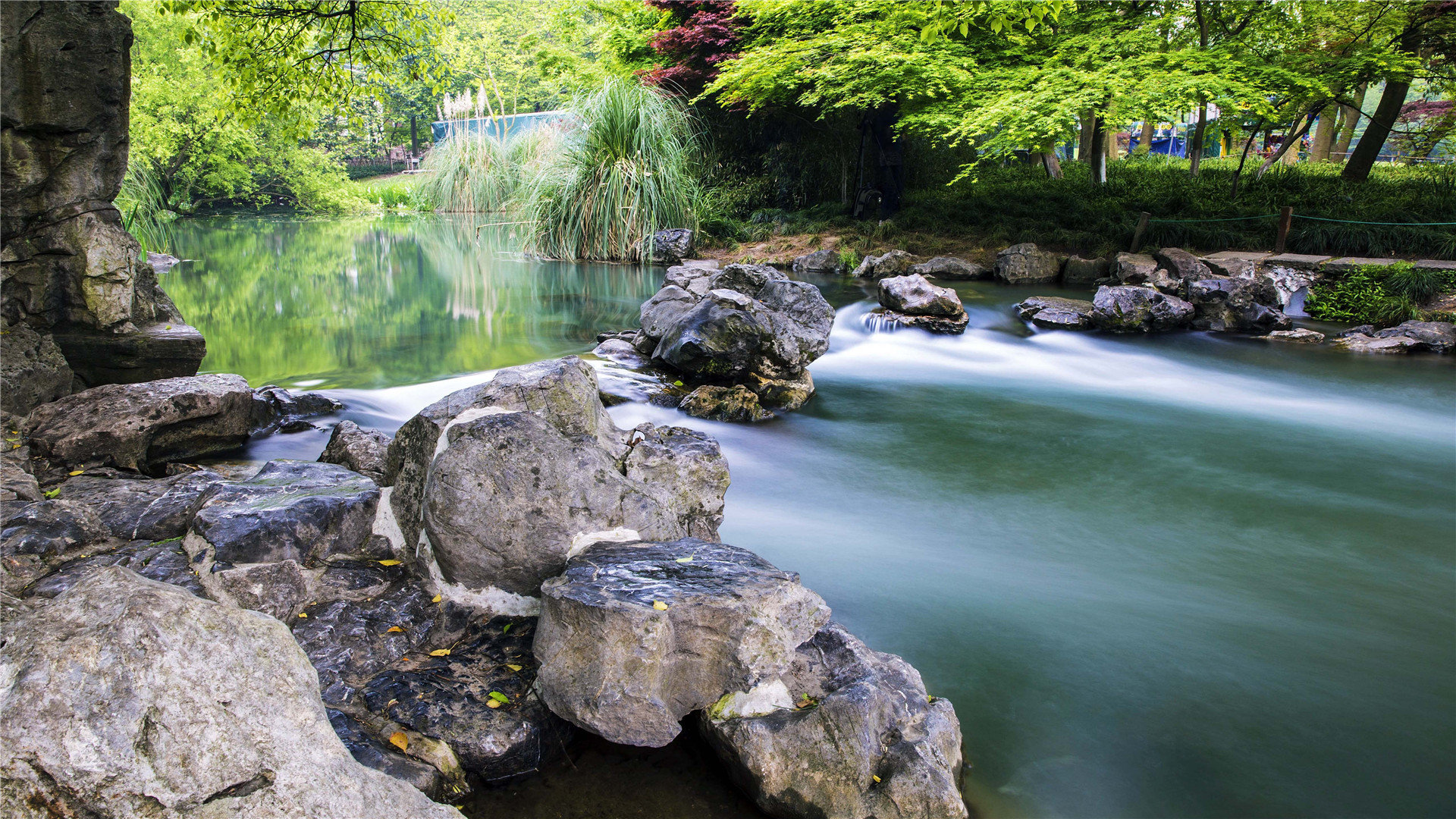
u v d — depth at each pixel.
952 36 16.92
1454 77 16.91
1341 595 4.98
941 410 8.72
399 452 3.96
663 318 9.06
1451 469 7.26
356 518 3.72
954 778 3.02
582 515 3.51
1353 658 4.20
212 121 20.17
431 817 2.20
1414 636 4.48
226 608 2.13
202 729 1.89
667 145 17.98
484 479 3.43
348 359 9.16
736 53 20.27
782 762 2.86
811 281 15.53
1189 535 5.82
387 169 45.28
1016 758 3.30
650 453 4.38
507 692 3.12
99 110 5.76
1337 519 6.16
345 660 3.15
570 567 3.29
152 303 6.77
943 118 15.49
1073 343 11.36
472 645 3.37
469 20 44.22
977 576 4.93
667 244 17.08
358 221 26.45
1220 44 15.55
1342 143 26.45
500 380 4.08
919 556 5.19
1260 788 3.21
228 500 3.72
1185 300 12.55
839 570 4.86
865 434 7.80
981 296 13.86
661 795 2.94
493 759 2.91
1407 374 10.09
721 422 7.73
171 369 6.37
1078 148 27.89
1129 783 3.20
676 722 2.92
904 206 19.55
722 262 16.72
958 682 3.78
